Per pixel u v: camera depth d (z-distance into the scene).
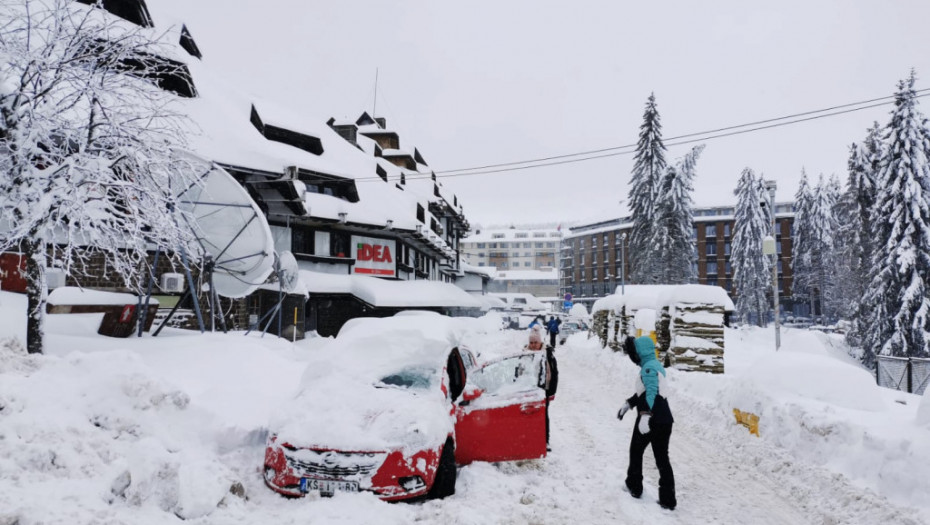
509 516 4.74
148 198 8.59
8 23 7.56
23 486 3.72
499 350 25.70
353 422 5.25
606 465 6.67
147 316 12.34
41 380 4.96
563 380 15.88
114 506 3.97
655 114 47.38
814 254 70.69
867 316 33.88
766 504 5.38
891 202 31.42
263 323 22.81
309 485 4.91
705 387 10.53
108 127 8.32
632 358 5.84
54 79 7.76
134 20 22.73
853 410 6.79
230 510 4.46
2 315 8.09
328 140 35.31
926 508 4.56
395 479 4.88
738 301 66.56
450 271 55.38
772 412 7.18
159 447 4.39
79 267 14.55
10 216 7.41
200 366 8.80
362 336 6.55
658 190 45.53
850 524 4.71
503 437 6.21
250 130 26.20
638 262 48.91
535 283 127.19
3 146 7.50
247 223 12.78
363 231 30.70
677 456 7.22
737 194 67.94
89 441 4.51
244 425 6.32
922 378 13.81
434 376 6.20
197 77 27.20
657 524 4.80
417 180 46.91
